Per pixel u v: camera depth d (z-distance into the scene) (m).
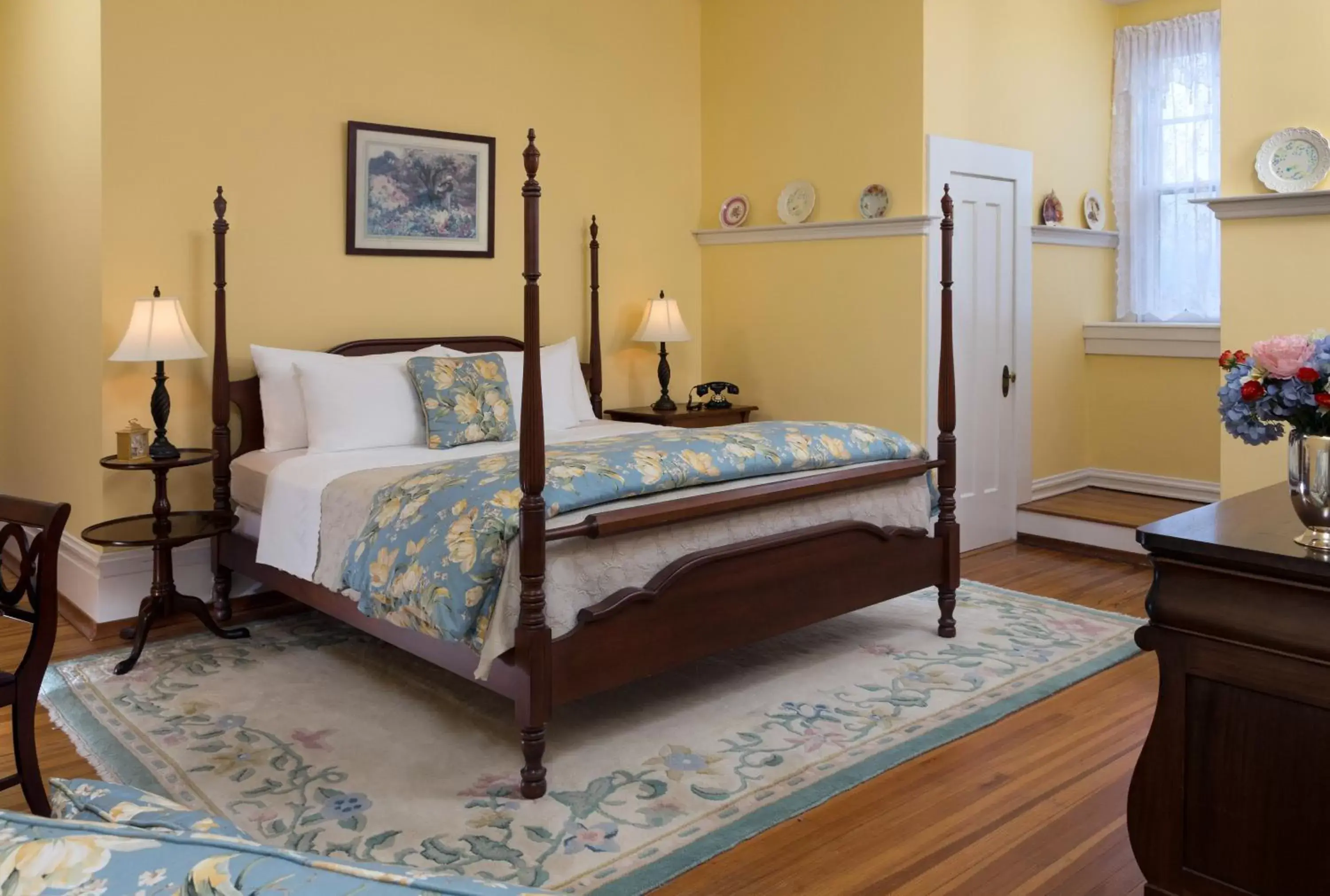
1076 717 3.17
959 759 2.87
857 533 3.56
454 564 2.71
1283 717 1.81
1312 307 3.91
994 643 3.86
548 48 5.17
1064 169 5.74
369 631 3.28
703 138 5.87
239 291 4.29
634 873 2.27
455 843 2.40
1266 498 2.30
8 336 4.92
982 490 5.36
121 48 3.94
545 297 5.25
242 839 1.10
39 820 1.07
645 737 3.01
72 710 3.24
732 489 3.22
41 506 2.34
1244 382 1.95
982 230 5.21
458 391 4.18
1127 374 6.00
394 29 4.64
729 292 5.78
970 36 5.03
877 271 5.03
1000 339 5.38
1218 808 1.90
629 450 3.21
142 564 4.11
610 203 5.47
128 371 4.05
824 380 5.32
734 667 3.61
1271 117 3.98
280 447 4.14
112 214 3.96
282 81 4.35
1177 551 1.90
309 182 4.45
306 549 3.48
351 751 2.92
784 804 2.59
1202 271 5.77
